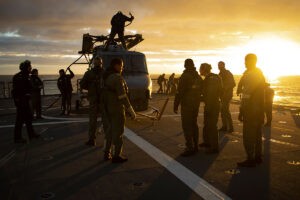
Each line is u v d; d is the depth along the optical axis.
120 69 5.09
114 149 5.15
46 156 5.56
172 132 7.62
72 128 8.36
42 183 4.17
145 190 3.86
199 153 5.63
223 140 6.67
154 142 6.53
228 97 7.45
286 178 4.24
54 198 3.66
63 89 11.02
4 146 6.39
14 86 6.66
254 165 4.76
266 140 6.61
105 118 5.51
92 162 5.14
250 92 4.62
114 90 4.97
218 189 3.85
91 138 6.36
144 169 4.71
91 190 3.89
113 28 11.91
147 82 9.47
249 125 4.67
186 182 4.12
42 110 12.73
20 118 6.68
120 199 3.59
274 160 5.11
